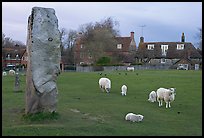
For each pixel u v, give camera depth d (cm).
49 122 1420
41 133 1223
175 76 4738
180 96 2677
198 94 2797
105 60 8381
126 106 2095
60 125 1359
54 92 1506
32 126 1312
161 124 1567
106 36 9281
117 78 4491
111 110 1897
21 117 1492
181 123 1606
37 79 1476
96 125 1391
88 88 3366
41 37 1502
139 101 2388
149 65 8788
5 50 10412
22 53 11069
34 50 1489
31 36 1495
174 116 1802
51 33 1523
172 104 2248
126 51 10406
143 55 10288
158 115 1816
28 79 1509
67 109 1816
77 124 1396
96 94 2825
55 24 1545
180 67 8688
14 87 3069
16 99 2222
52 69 1510
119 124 1490
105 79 3027
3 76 5091
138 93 2933
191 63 9169
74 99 2427
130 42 10756
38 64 1488
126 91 2986
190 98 2555
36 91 1472
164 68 8875
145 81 4028
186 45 10281
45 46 1503
